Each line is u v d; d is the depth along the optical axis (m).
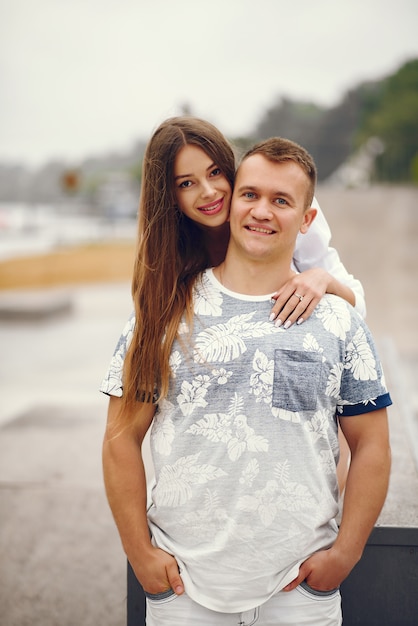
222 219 1.84
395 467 2.64
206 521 1.65
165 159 1.80
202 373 1.66
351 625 2.11
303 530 1.64
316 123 53.25
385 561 2.10
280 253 1.72
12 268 17.48
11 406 6.05
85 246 21.77
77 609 3.05
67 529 3.73
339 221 21.84
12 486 4.22
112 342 9.23
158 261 1.78
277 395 1.62
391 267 13.91
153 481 1.97
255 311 1.71
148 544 1.72
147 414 1.76
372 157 49.38
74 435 5.12
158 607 1.71
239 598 1.65
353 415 1.71
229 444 1.63
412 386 6.02
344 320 1.70
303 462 1.63
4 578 3.30
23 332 10.17
